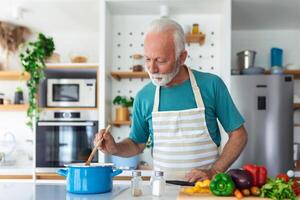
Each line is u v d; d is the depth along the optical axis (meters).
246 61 3.25
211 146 1.69
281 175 1.21
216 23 3.24
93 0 2.92
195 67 3.23
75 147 3.04
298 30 3.60
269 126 2.98
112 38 3.29
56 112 3.07
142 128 1.81
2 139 3.58
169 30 1.54
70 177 1.23
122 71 3.18
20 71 3.20
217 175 1.13
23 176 3.05
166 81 1.58
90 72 3.30
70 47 3.71
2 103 3.35
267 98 3.00
